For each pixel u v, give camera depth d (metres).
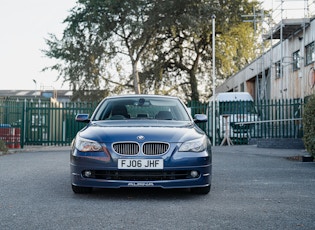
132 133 6.00
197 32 33.44
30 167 10.23
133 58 35.88
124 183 5.80
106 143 5.91
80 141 6.10
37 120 20.38
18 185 7.24
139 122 6.66
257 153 14.12
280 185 7.30
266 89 29.45
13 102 20.16
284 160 12.08
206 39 39.59
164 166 5.80
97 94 35.38
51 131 20.77
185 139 6.02
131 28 32.03
